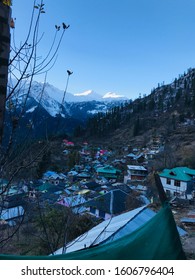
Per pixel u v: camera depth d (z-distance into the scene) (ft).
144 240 7.85
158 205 32.17
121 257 7.59
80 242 19.29
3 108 6.40
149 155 197.26
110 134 347.15
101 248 8.17
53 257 7.84
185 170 117.29
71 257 7.81
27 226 28.37
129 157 212.64
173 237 7.71
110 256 7.66
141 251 7.62
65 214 21.35
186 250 22.53
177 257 7.43
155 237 7.83
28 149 8.89
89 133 357.00
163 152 168.86
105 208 48.37
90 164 205.67
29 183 11.84
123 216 24.82
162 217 8.18
